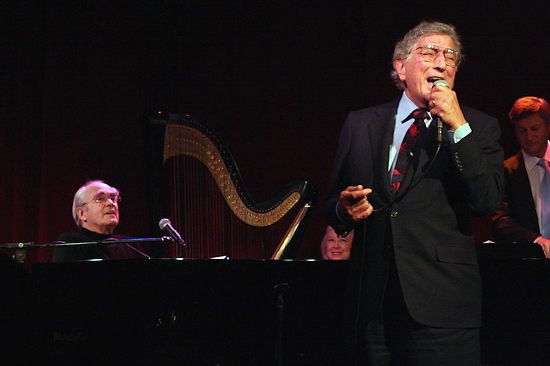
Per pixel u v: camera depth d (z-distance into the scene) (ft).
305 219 24.63
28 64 35.53
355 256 13.74
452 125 12.77
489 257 20.72
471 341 12.90
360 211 12.85
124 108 36.09
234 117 36.06
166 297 17.81
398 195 13.19
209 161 20.95
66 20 35.86
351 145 14.49
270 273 18.63
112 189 28.60
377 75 34.71
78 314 18.01
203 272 17.99
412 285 12.77
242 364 18.65
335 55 35.78
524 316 18.90
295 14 36.17
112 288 17.78
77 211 28.09
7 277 6.20
